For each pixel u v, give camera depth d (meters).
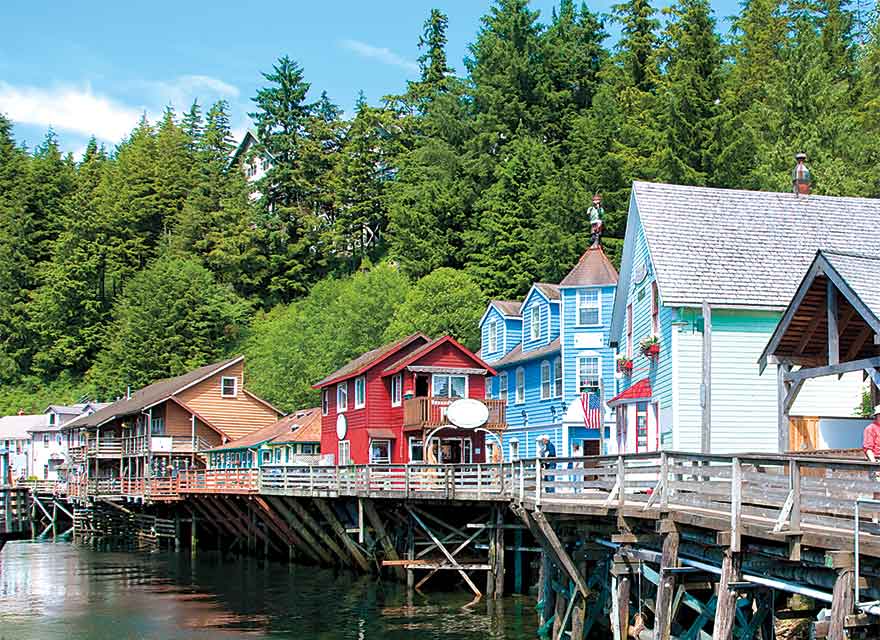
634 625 20.81
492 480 30.50
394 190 88.88
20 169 111.94
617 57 74.69
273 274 94.56
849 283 19.16
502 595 31.09
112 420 70.56
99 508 65.81
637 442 31.64
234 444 60.94
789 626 18.86
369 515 35.28
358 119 97.75
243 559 46.31
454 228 74.62
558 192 61.38
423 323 60.84
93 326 95.75
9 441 87.88
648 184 31.45
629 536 19.98
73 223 98.06
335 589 34.56
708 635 18.31
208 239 95.81
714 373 27.88
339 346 67.00
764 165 51.62
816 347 22.27
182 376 70.88
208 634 27.73
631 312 33.59
